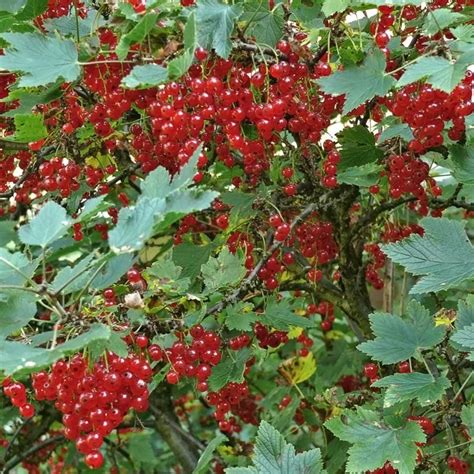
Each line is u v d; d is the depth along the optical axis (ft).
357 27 3.87
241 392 3.84
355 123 4.11
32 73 3.43
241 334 3.84
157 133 3.68
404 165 3.91
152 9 3.36
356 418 3.52
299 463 3.51
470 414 3.53
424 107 3.59
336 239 4.25
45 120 3.89
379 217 4.48
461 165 3.74
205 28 3.48
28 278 3.23
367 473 3.60
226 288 3.75
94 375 3.24
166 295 3.59
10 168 4.24
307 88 3.69
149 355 3.55
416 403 3.70
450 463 3.60
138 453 5.13
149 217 3.13
